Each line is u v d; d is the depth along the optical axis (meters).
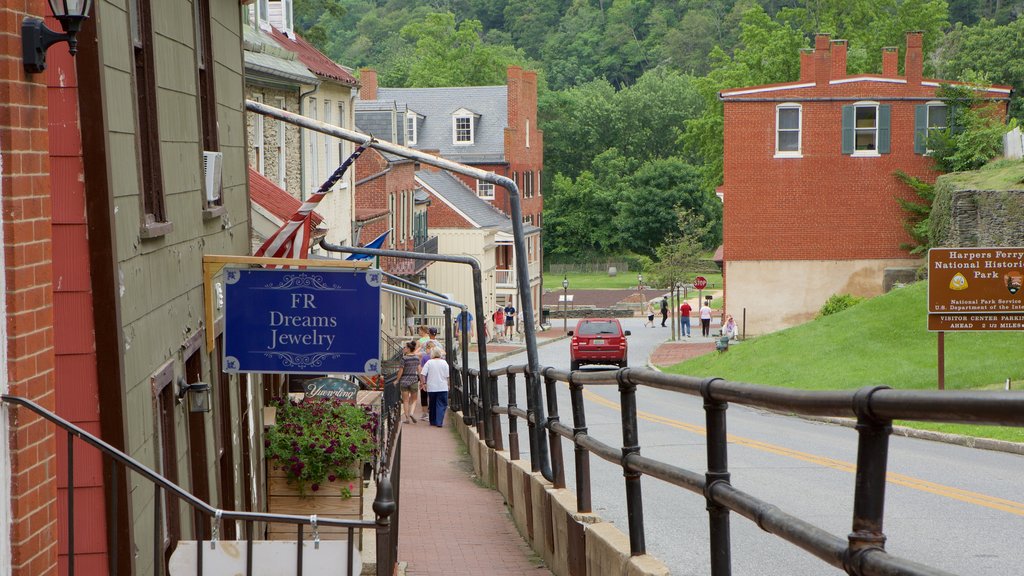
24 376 4.92
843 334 34.81
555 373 9.88
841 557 3.60
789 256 46.72
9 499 4.79
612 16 147.12
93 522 5.86
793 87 46.03
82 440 5.27
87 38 5.74
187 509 7.97
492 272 63.44
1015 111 77.62
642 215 106.69
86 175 5.79
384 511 6.10
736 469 15.63
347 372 8.64
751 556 9.98
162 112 7.75
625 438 7.15
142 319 6.68
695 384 5.49
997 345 31.33
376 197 44.03
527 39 151.25
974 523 11.29
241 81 12.24
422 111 75.88
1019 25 79.06
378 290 8.66
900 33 72.62
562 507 9.53
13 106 4.86
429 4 154.25
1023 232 37.31
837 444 19.34
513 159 73.44
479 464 18.03
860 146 46.12
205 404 8.10
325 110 29.89
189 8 8.96
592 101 115.62
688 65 137.00
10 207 4.82
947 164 45.38
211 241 9.58
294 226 10.01
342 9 75.69
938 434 20.84
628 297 88.31
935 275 24.77
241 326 8.66
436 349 27.88
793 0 132.88
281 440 11.97
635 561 6.94
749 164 46.66
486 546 11.88
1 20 4.80
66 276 5.79
